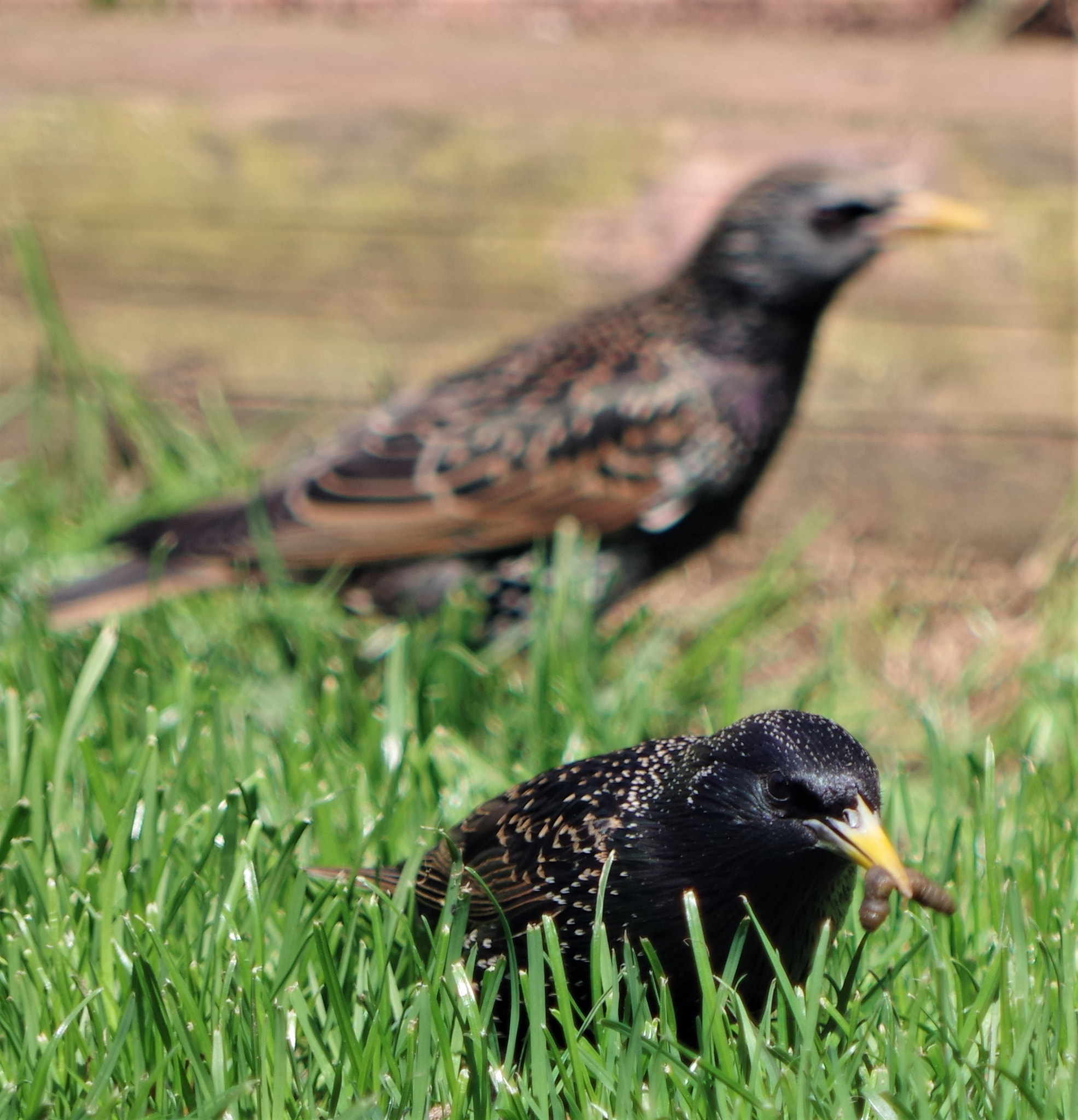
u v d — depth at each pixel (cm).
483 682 763
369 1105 421
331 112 1088
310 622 815
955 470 1063
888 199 877
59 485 1018
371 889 537
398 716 674
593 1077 466
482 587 880
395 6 1382
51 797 593
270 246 1079
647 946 479
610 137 1085
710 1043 458
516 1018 477
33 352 1070
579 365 899
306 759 662
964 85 1159
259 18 1375
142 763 584
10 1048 479
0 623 805
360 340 1078
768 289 882
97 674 637
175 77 1128
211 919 537
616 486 879
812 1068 445
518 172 1083
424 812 623
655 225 1078
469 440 878
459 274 1077
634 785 504
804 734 486
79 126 1087
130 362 1080
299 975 511
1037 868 582
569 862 499
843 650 912
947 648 962
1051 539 1057
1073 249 1061
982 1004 489
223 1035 467
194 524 850
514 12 1380
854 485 1070
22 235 1034
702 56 1239
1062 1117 441
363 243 1079
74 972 505
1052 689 808
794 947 496
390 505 865
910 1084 448
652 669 820
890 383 1062
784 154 1080
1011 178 1072
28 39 1218
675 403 884
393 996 489
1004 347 1059
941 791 643
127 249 1080
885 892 460
